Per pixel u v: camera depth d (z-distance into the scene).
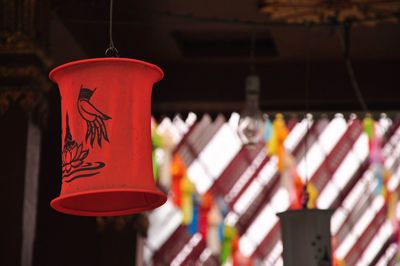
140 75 5.33
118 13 10.84
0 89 9.06
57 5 9.97
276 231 13.05
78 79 5.31
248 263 13.02
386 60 12.25
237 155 13.12
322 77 12.30
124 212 5.38
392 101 12.28
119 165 5.22
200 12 11.02
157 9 10.90
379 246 13.09
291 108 12.43
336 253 13.09
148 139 5.35
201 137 13.00
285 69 12.34
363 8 10.58
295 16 10.88
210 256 12.98
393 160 13.10
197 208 13.05
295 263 7.66
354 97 12.26
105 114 5.27
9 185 8.92
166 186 13.02
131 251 11.86
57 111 11.92
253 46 11.38
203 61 12.36
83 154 5.24
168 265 12.95
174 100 12.35
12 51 9.04
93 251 11.88
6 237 8.84
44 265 11.88
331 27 11.02
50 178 11.99
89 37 10.91
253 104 10.26
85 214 5.36
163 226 13.02
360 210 13.15
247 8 10.88
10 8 9.06
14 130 9.02
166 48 11.92
